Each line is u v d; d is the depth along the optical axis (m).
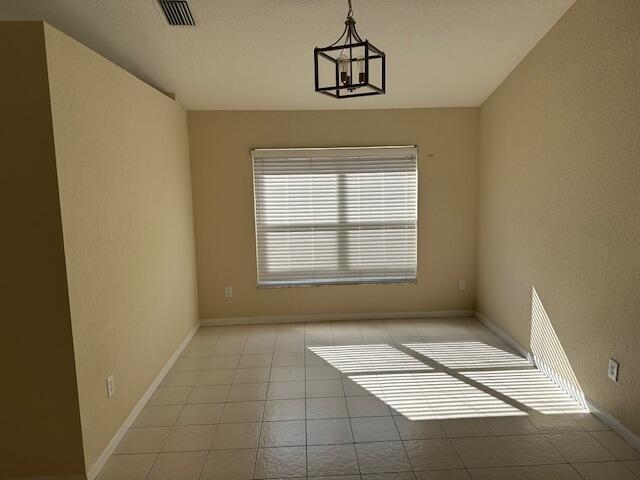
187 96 4.09
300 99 4.25
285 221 4.65
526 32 3.21
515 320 3.85
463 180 4.64
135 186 3.01
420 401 3.00
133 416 2.83
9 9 2.68
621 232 2.45
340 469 2.31
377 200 4.65
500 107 4.02
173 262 3.84
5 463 2.18
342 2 2.84
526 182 3.55
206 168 4.52
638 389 2.37
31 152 2.00
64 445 2.19
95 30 2.98
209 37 3.16
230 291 4.71
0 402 2.14
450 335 4.27
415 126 4.55
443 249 4.73
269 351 3.98
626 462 2.31
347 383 3.30
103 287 2.48
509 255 3.92
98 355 2.40
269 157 4.54
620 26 2.41
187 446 2.55
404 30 3.16
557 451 2.42
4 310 2.09
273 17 2.96
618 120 2.44
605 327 2.61
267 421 2.80
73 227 2.16
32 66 1.96
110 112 2.63
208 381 3.40
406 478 2.23
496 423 2.71
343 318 4.79
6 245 2.05
